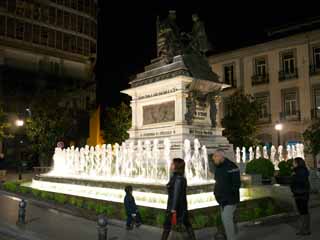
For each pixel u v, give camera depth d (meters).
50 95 35.94
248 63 39.31
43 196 13.78
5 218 10.72
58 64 47.34
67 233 8.60
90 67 51.50
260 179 12.80
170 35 16.70
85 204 11.12
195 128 15.09
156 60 17.12
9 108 41.06
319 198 13.66
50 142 34.62
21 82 42.62
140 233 8.28
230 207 6.68
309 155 31.92
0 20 41.72
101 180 13.12
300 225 9.21
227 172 6.75
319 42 34.12
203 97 15.70
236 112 33.88
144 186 11.05
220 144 15.59
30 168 41.56
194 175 13.98
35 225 9.57
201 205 10.32
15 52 43.03
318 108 33.88
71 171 20.05
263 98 37.94
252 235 8.11
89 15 51.81
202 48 17.08
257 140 34.16
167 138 14.76
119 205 10.12
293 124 35.41
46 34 46.38
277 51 37.09
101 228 7.14
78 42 50.00
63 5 48.56
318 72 34.00
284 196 11.30
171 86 15.53
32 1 45.00
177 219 6.80
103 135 40.31
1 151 39.69
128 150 16.14
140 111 16.89
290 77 35.84
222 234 6.96
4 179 26.53
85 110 48.38
